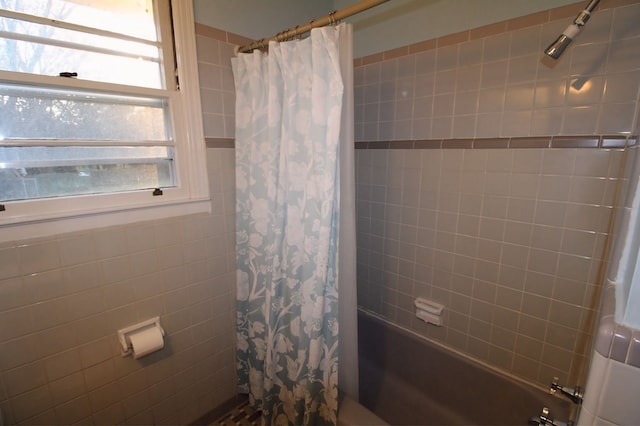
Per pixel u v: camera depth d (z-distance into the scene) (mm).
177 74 1246
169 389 1394
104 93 1102
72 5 1006
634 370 425
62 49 1002
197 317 1440
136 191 1191
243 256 1501
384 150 1693
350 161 1089
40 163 997
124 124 1166
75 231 1053
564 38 882
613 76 1038
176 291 1349
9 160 945
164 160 1283
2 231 920
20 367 999
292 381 1324
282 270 1298
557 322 1271
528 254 1301
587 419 477
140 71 1176
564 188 1179
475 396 1500
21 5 918
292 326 1277
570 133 1140
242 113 1360
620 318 452
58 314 1052
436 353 1621
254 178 1359
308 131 1112
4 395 979
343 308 1209
